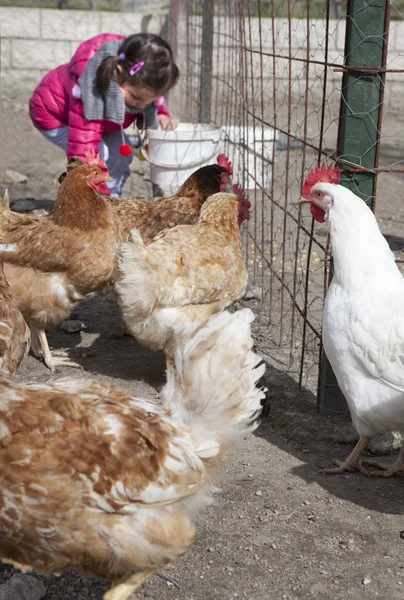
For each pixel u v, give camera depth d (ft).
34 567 8.55
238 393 8.52
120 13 48.80
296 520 11.14
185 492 8.28
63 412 7.99
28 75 48.52
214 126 26.76
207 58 32.58
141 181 32.04
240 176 25.59
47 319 15.49
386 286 11.44
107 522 7.95
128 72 20.99
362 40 12.10
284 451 13.16
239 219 17.04
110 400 8.50
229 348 8.52
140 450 8.04
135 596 9.55
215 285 14.35
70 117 21.71
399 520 11.18
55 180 31.81
